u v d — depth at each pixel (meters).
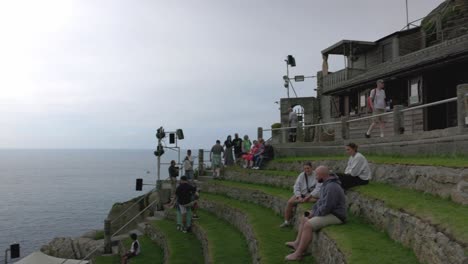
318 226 9.47
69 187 136.12
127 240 20.38
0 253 51.78
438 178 9.15
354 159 11.64
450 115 19.36
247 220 14.20
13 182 160.75
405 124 21.72
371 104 17.06
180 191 18.19
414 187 10.25
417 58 21.81
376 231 9.00
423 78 20.33
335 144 19.64
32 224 70.56
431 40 27.69
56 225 69.62
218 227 16.70
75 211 83.94
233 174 24.28
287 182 17.75
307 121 37.16
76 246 27.58
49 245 28.33
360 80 25.47
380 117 16.88
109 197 106.31
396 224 8.23
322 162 17.00
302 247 9.39
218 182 23.55
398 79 22.41
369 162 12.80
